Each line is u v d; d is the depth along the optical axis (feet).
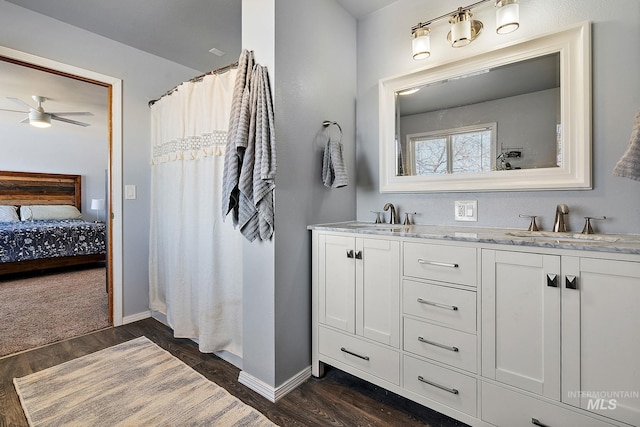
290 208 5.59
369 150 7.15
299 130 5.75
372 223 6.97
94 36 7.93
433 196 6.32
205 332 6.60
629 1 4.46
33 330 8.08
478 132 5.71
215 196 6.69
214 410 4.98
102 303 10.28
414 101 6.43
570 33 4.80
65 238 14.92
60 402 5.11
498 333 4.08
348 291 5.49
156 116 8.76
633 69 4.43
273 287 5.31
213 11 6.98
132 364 6.40
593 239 4.25
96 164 20.36
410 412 4.99
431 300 4.61
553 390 3.72
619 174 3.79
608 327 3.39
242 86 5.39
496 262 4.06
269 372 5.38
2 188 16.99
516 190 5.35
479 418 4.26
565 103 4.86
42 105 13.16
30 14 6.92
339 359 5.65
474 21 5.72
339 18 6.77
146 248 9.11
